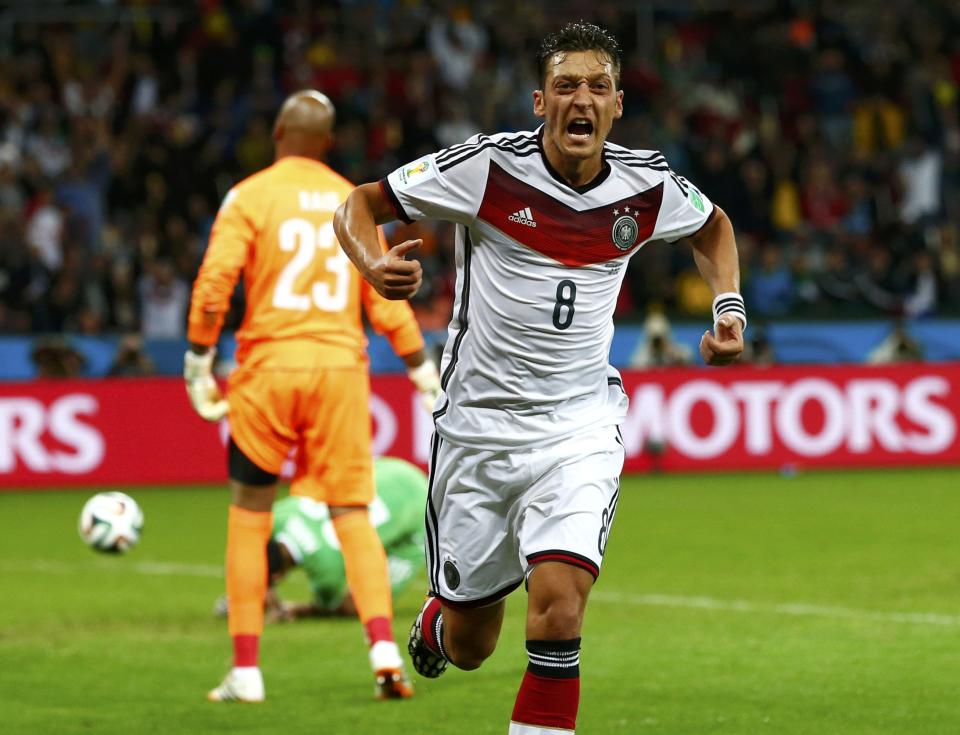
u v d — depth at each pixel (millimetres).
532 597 15844
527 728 15539
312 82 74250
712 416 58719
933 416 59375
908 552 37375
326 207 23375
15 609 31000
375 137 71812
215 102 73625
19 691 23000
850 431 58938
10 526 45312
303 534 29062
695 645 26062
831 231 71312
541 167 16203
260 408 22656
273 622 29312
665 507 47719
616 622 28438
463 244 16828
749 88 79875
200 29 75312
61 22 74938
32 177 66750
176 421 56438
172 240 64188
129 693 22828
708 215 17234
